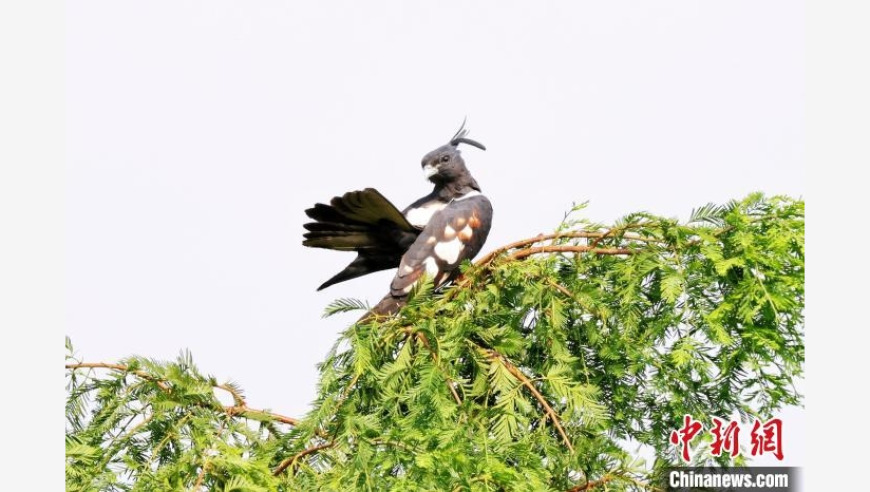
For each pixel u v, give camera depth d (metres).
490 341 7.88
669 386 8.02
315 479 6.99
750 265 7.68
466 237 9.37
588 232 8.54
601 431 7.23
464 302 8.25
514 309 8.52
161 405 7.55
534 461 6.70
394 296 8.97
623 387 8.42
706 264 7.93
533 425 7.89
